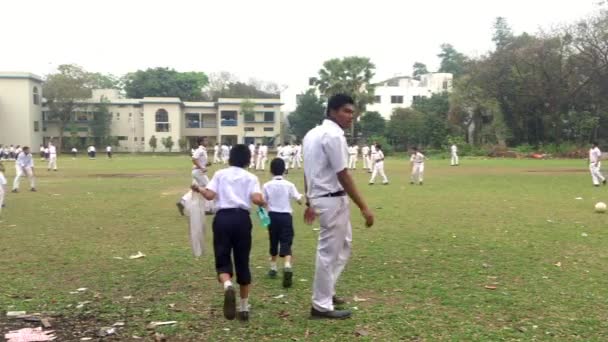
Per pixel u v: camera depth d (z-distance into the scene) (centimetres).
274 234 687
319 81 5662
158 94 8538
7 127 6756
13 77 6725
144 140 7638
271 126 8012
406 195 1773
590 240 939
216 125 8069
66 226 1128
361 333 479
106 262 780
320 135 512
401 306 561
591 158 2138
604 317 523
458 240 945
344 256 545
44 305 569
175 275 701
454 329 489
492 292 613
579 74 5375
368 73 5575
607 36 4978
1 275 699
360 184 2267
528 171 3183
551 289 624
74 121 7362
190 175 2872
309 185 529
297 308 560
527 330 486
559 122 5641
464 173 3020
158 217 1266
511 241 934
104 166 3909
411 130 6688
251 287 646
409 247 883
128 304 574
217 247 522
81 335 480
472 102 5978
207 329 494
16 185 1928
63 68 7206
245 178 538
